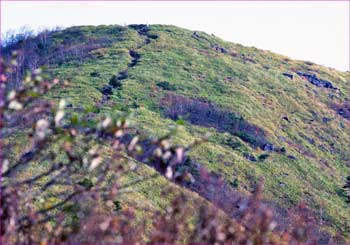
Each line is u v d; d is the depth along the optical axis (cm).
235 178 14125
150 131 15362
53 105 1454
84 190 1544
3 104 1335
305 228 1938
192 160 14000
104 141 1475
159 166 1466
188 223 1630
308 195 14838
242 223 1664
